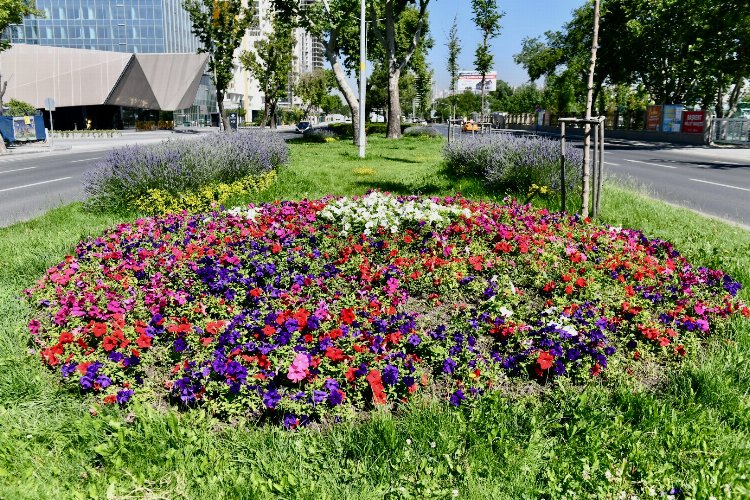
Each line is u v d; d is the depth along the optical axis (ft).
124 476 9.12
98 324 12.82
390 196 28.43
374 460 9.49
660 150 97.40
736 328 14.53
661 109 133.28
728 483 8.84
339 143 104.17
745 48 107.14
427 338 12.98
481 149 44.11
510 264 19.22
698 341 13.88
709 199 39.73
